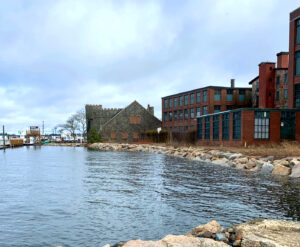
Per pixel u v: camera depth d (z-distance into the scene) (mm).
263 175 16391
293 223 6242
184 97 66062
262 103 49531
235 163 21141
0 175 17719
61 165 23984
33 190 12578
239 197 10617
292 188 12289
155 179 15219
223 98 58312
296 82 33469
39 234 7188
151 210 9062
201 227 6477
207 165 22406
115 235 7020
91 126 79875
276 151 22750
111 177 16266
